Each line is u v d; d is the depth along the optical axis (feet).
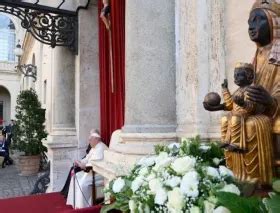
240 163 4.74
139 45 8.60
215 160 5.35
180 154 5.45
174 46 8.84
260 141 4.55
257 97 4.54
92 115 18.03
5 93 81.92
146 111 8.43
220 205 3.68
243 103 4.65
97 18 18.31
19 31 74.54
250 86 4.64
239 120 4.70
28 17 17.04
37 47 42.83
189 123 8.12
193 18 8.44
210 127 7.76
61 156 18.04
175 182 4.34
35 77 43.29
